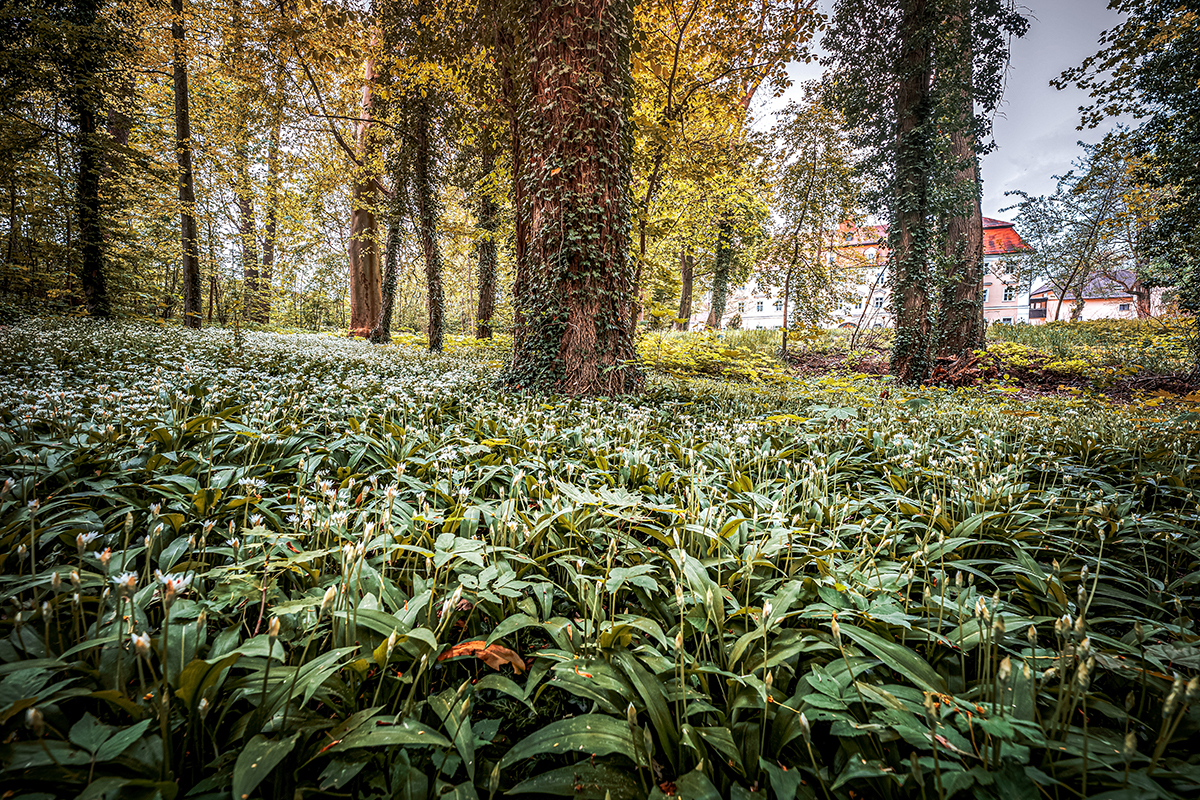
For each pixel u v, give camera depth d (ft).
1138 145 41.81
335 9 42.32
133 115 61.31
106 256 55.47
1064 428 20.81
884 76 45.29
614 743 4.78
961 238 52.34
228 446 12.31
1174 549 10.09
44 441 10.93
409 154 56.59
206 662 4.50
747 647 6.30
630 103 27.66
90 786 3.84
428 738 4.66
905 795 4.62
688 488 11.47
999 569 8.62
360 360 34.71
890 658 5.81
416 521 9.18
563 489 10.28
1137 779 4.40
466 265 118.42
